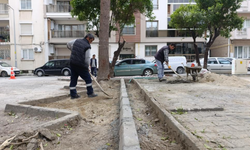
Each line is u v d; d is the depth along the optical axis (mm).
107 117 3615
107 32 7992
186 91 5543
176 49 24438
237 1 13719
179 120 2941
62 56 24969
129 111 3318
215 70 15102
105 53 7965
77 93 5465
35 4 23000
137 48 23625
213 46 27125
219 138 2270
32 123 3287
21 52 23203
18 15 23047
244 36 21781
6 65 19359
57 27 24531
